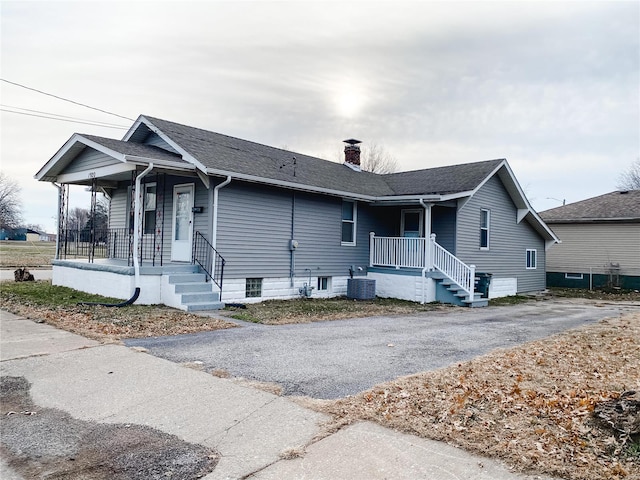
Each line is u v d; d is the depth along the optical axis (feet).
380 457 11.07
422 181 56.39
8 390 15.98
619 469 10.28
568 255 79.87
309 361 20.15
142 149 36.60
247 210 39.65
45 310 31.07
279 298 42.78
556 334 29.45
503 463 10.75
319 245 47.06
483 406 14.43
